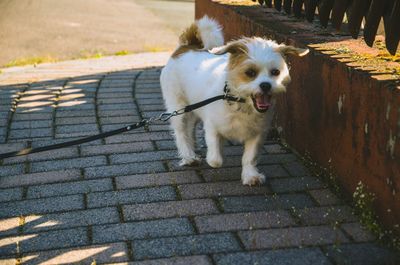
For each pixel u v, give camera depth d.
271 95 1.52
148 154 1.84
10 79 2.72
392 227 1.36
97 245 1.35
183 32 1.86
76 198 1.56
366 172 1.45
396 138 1.32
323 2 1.81
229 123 1.61
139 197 1.57
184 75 1.75
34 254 1.32
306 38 1.82
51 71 2.91
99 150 1.86
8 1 5.59
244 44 1.55
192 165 1.77
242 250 1.33
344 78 1.53
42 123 2.10
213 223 1.44
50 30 4.16
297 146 1.83
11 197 1.57
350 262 1.29
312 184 1.64
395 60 1.55
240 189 1.62
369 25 1.55
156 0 6.02
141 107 2.29
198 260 1.29
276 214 1.48
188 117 1.82
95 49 3.58
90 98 2.40
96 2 5.69
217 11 2.54
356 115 1.48
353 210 1.49
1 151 1.86
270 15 2.21
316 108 1.69
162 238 1.38
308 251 1.33
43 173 1.71
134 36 4.02
